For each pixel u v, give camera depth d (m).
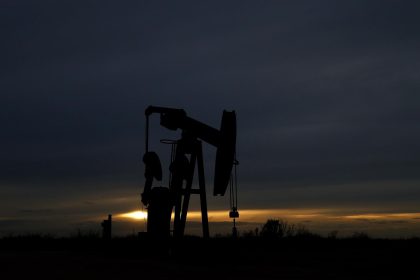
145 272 10.88
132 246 15.51
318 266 12.57
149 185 14.77
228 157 13.73
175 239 14.18
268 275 10.85
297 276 10.84
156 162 14.53
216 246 14.09
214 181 14.16
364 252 16.31
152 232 14.30
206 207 14.51
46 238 19.95
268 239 20.75
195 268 11.72
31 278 10.06
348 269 12.12
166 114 14.52
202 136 14.35
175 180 14.45
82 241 18.98
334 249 17.44
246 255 14.90
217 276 10.52
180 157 14.50
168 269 11.40
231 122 13.88
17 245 18.39
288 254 15.56
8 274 10.56
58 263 12.24
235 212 15.23
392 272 11.69
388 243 19.45
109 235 18.28
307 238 20.86
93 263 12.26
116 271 11.01
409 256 14.40
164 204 14.36
